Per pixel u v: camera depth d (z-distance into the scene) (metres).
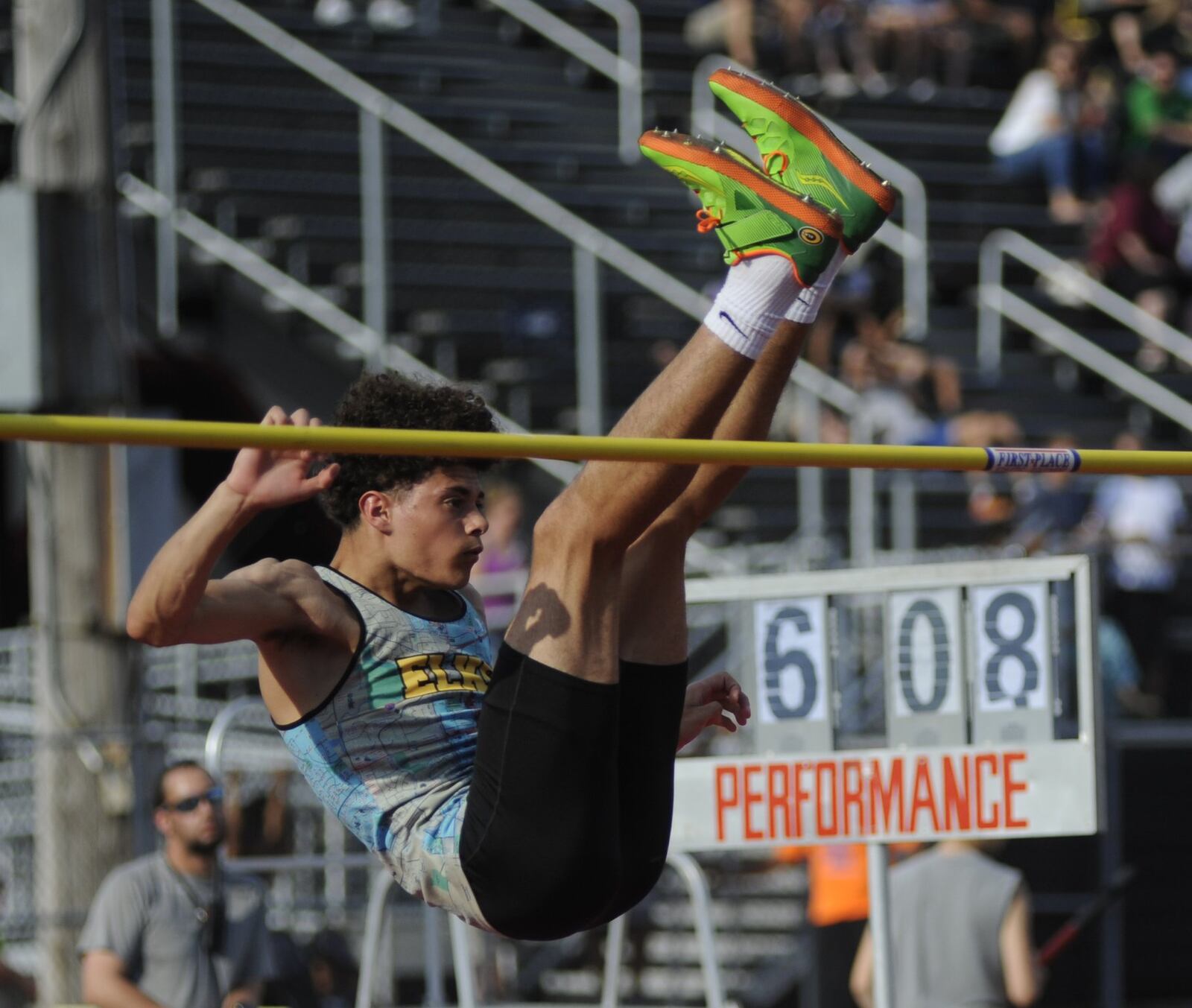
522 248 44.69
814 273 12.56
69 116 27.31
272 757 29.67
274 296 40.84
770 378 13.55
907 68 53.72
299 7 50.38
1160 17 58.09
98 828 26.56
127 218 40.81
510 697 12.60
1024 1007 22.02
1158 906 32.16
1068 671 27.33
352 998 27.77
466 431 13.44
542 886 12.62
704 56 53.06
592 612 12.59
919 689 20.34
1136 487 39.34
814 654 20.72
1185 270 49.72
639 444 12.14
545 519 12.75
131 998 21.11
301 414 12.39
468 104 48.38
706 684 15.61
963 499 42.25
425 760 13.28
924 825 20.20
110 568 27.31
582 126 49.50
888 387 41.69
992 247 47.84
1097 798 19.66
